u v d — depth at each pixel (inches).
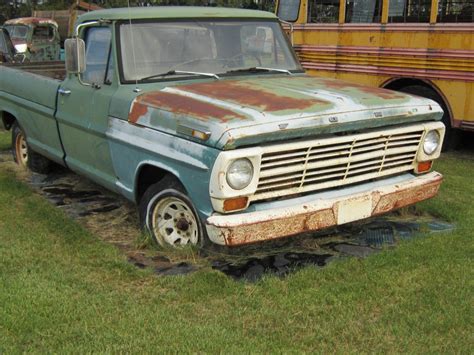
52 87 237.8
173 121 169.5
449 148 348.2
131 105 187.2
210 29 211.3
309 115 163.9
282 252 185.2
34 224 211.5
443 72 329.7
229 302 153.6
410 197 190.9
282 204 166.1
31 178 281.3
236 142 152.3
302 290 158.2
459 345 134.0
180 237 186.5
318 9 386.0
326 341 136.1
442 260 176.4
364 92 192.2
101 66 207.0
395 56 349.4
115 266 175.0
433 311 148.2
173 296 156.5
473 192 251.3
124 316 146.2
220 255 179.6
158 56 200.8
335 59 381.4
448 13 323.0
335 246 190.5
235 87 189.0
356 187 181.0
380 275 166.7
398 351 132.2
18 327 139.9
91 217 224.4
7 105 288.0
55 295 154.9
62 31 799.7
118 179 204.8
